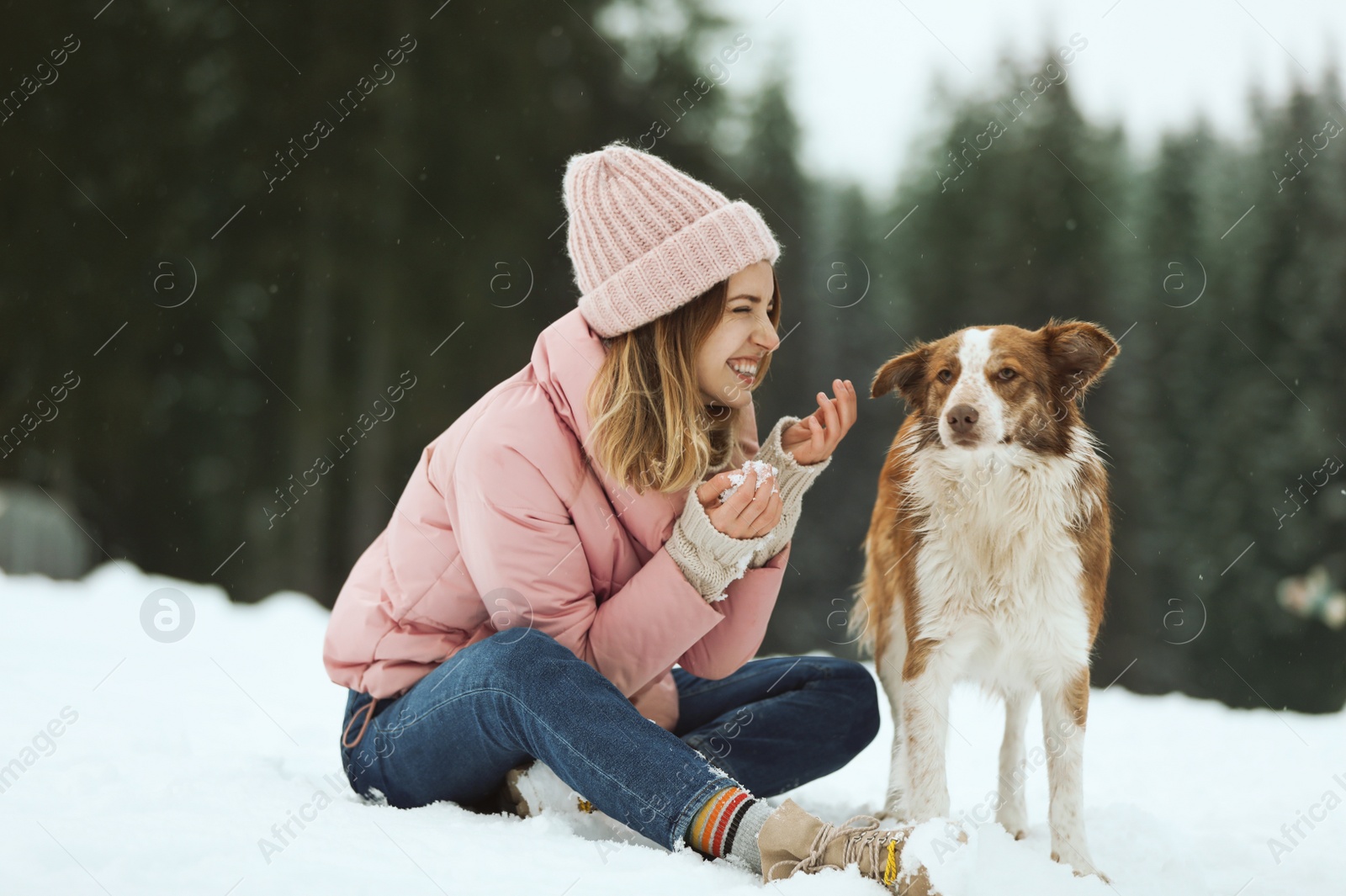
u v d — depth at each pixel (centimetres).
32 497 1327
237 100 1449
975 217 2566
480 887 195
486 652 234
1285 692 2114
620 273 258
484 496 250
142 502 1672
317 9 1436
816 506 2286
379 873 198
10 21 1426
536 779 246
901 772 319
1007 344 319
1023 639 305
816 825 207
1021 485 307
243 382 1678
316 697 472
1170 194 2556
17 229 1448
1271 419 2339
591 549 262
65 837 206
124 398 1500
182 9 1457
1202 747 477
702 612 251
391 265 1469
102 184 1467
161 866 197
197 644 570
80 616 612
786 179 2617
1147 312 2452
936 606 312
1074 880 221
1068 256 2509
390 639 262
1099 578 314
